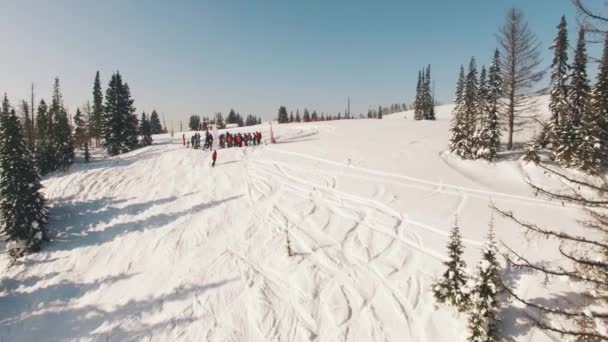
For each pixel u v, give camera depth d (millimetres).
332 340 10773
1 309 15148
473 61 47562
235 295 12977
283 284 13188
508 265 12148
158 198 22719
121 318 13047
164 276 14938
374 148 28000
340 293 12391
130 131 46344
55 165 35656
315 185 21359
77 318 13750
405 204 17750
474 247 13633
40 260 18812
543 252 12750
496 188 20125
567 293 10492
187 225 18812
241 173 24984
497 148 27297
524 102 27969
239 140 33781
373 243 14867
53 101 54031
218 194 21953
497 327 9828
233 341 11062
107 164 32938
